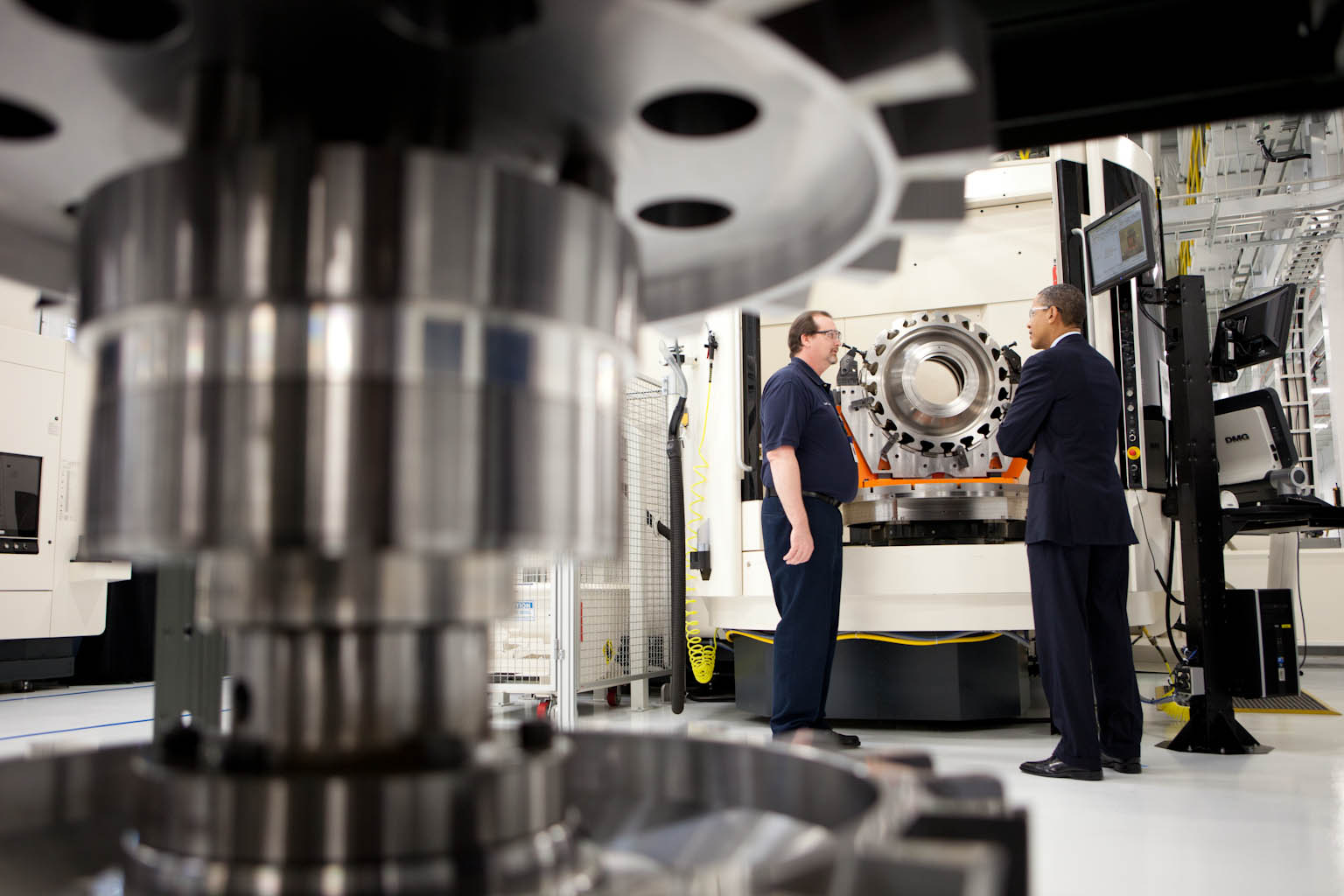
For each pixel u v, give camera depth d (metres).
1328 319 7.32
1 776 0.58
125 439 0.46
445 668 0.51
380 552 0.44
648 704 4.48
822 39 0.40
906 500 3.55
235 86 0.47
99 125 0.52
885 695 3.63
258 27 0.42
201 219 0.44
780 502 3.13
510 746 0.54
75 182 0.60
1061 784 2.70
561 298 0.47
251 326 0.43
